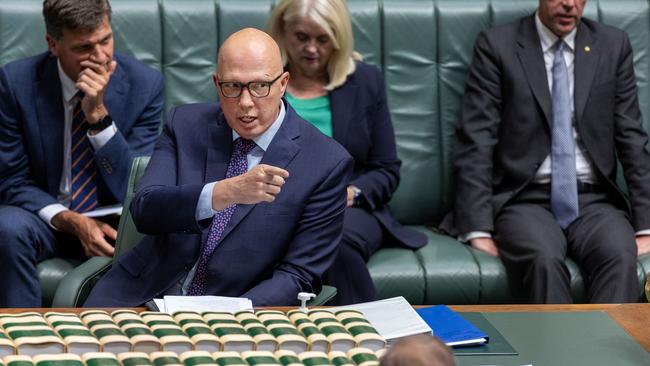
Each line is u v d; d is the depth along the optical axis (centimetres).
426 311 744
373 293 1052
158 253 859
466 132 1216
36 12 1209
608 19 1296
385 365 395
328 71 1162
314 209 855
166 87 1233
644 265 1130
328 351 636
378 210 1170
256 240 846
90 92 1046
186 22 1237
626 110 1223
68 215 1060
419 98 1270
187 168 869
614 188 1202
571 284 1133
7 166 1087
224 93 837
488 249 1160
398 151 1263
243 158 866
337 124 1148
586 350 684
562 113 1198
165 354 604
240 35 841
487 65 1218
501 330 720
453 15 1273
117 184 1073
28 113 1084
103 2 1047
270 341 628
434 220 1280
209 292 848
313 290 852
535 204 1202
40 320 646
